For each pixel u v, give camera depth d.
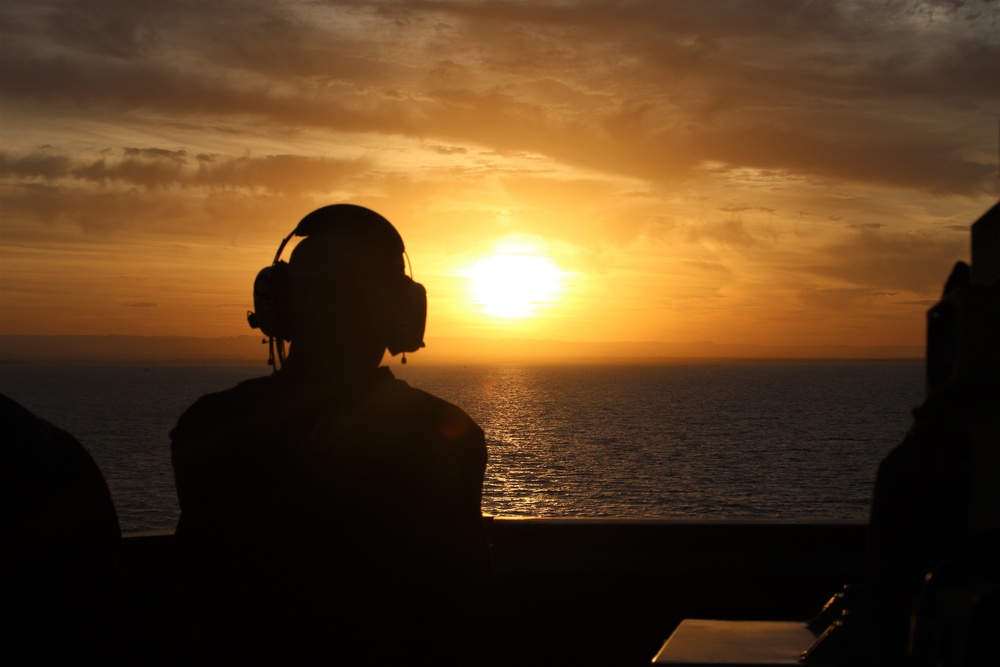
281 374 1.99
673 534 3.71
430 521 1.87
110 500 1.66
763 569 3.51
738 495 64.56
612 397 191.38
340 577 1.82
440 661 1.85
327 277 1.92
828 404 164.75
